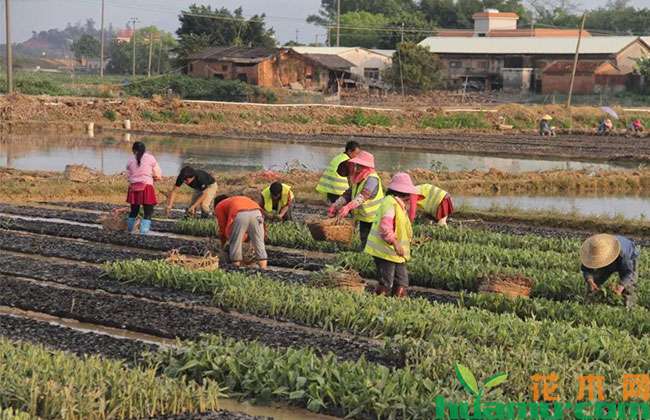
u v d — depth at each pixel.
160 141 47.94
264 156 41.34
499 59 93.25
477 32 114.62
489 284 14.43
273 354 10.59
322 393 9.88
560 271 15.77
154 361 10.85
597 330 11.65
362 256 16.44
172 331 12.44
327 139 50.81
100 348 11.62
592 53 90.00
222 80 76.69
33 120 53.28
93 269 16.14
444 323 11.95
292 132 55.94
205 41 91.75
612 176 33.03
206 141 48.88
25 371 9.98
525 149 46.88
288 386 10.07
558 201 29.00
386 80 88.56
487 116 65.56
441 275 15.66
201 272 14.84
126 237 19.31
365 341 12.09
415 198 13.65
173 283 14.88
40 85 70.25
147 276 15.11
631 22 150.38
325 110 62.12
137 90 73.88
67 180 28.66
